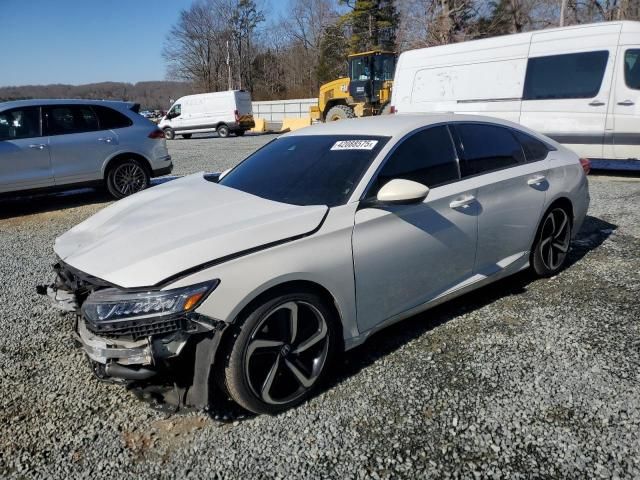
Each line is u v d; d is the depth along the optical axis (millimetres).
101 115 8031
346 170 3025
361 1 41688
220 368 2385
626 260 4508
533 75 8852
